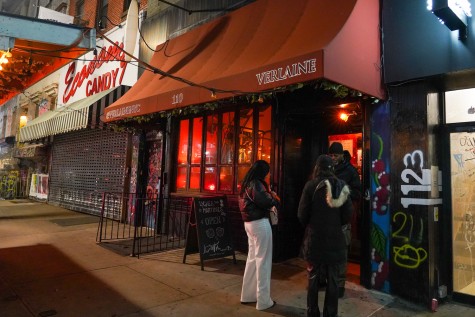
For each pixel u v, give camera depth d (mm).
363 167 4719
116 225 8812
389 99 4531
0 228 7996
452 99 4410
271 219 4090
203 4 7301
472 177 4246
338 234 3494
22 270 5039
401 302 4207
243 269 5320
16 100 17938
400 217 4340
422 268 4125
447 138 4410
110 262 5551
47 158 14047
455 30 3879
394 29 4453
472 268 4223
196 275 5020
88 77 11172
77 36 4625
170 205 7715
